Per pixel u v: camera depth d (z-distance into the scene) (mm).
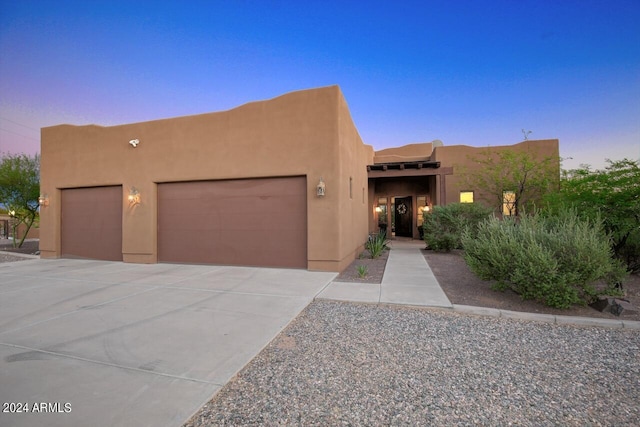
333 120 7570
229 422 2029
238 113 8398
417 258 9711
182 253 9016
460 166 14000
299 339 3545
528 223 5703
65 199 10641
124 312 4527
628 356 3090
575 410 2186
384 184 16328
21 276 7426
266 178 8281
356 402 2279
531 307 4625
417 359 3016
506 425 2014
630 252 6660
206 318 4238
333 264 7539
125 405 2193
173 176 8945
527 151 13258
